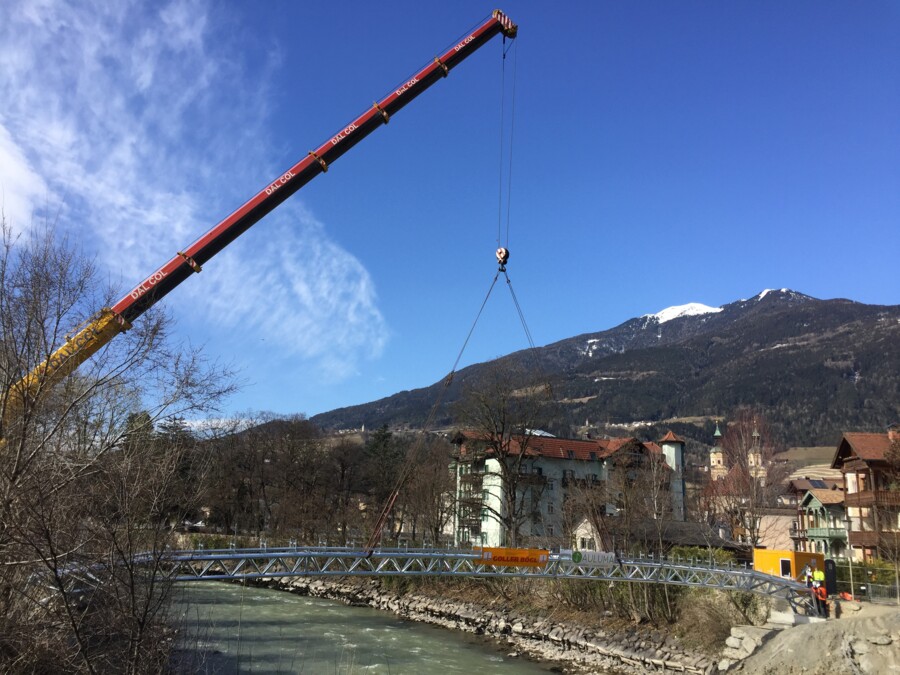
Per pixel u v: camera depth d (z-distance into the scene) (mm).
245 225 33156
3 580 15133
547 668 43000
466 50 37906
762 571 46625
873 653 32719
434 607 61188
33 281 17922
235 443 94375
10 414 17391
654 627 46844
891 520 54969
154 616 15812
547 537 66938
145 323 21141
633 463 73062
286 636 45312
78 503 16125
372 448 112812
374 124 35875
